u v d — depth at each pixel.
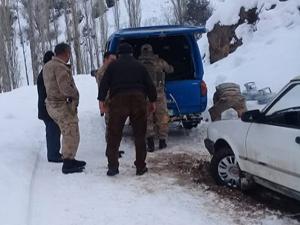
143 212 3.93
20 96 12.16
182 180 4.74
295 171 3.46
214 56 11.60
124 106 4.75
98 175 4.93
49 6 28.94
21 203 4.04
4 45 24.22
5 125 7.74
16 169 4.91
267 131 3.80
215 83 9.07
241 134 4.13
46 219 3.83
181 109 6.28
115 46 6.29
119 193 4.38
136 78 4.78
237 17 11.23
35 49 26.64
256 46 9.94
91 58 29.08
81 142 6.61
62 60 4.90
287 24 10.12
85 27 30.38
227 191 4.38
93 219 3.81
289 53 8.88
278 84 7.98
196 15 23.28
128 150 6.08
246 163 4.07
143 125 4.86
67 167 4.97
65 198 4.27
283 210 3.93
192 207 4.02
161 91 5.99
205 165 5.27
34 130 7.24
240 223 3.67
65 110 4.92
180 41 6.59
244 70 9.05
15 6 33.12
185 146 6.23
